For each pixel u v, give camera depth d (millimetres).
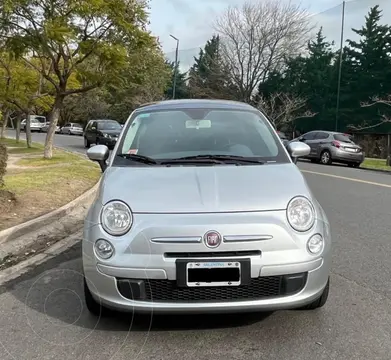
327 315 3951
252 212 3434
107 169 4262
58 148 25359
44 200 8906
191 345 3451
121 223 3443
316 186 12336
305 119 41875
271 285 3400
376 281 4801
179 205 3467
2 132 32188
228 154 4410
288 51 41062
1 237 6375
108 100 58031
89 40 14734
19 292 4586
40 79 21172
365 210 8742
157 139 4641
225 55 42219
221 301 3346
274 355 3303
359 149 21672
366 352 3342
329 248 3641
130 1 14734
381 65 39625
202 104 5238
